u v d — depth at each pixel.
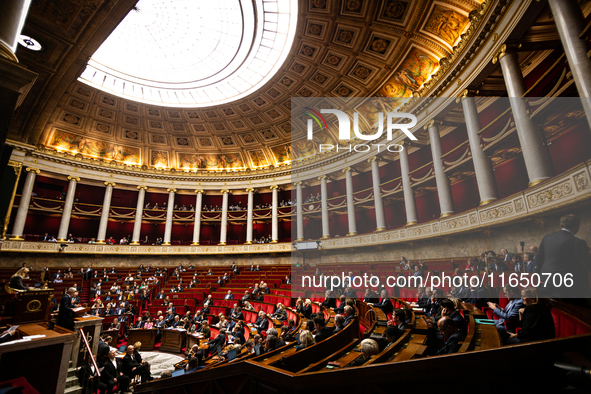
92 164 22.25
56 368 4.66
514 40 9.00
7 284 6.71
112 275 19.45
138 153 24.38
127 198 24.47
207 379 3.41
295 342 4.46
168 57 19.77
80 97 19.88
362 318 7.55
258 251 22.97
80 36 14.56
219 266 22.97
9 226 19.50
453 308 3.91
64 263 19.88
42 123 19.41
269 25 15.88
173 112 22.22
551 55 9.73
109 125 22.38
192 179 25.03
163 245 23.02
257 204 25.73
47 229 21.53
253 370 2.77
